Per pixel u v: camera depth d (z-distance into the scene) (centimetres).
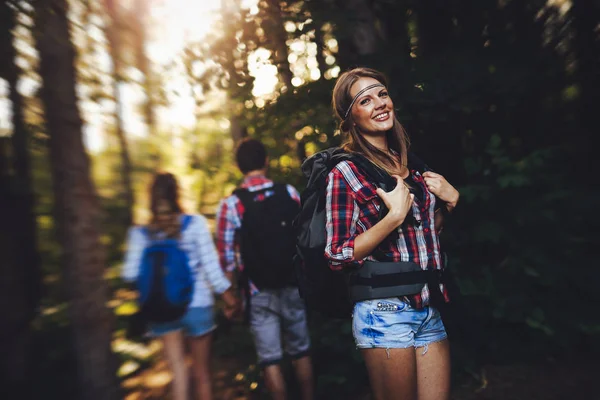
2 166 326
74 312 289
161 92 308
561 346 321
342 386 304
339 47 345
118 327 415
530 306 312
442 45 362
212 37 309
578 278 318
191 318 269
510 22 367
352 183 166
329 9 314
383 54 326
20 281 338
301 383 285
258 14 309
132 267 268
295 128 338
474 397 285
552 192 325
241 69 317
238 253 288
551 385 290
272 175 368
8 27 230
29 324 346
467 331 188
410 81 311
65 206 285
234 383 344
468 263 332
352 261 160
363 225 167
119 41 293
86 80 289
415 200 170
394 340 162
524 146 367
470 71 323
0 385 322
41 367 345
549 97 363
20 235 340
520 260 321
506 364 317
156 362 409
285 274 271
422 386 172
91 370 287
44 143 287
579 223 329
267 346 279
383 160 175
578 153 356
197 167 427
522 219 319
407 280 163
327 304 181
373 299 165
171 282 260
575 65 360
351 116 177
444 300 170
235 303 289
